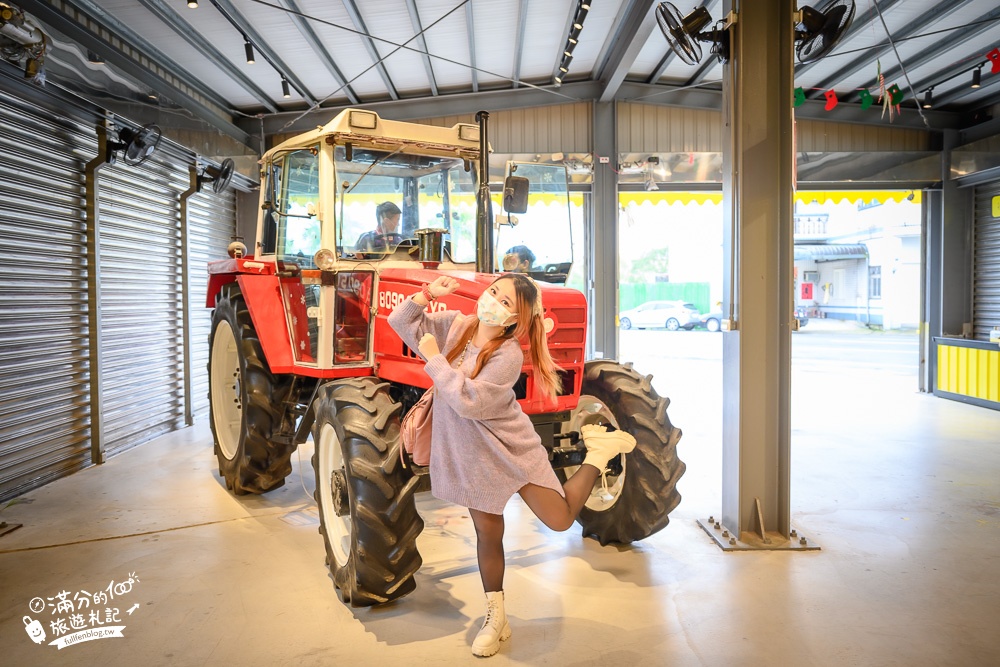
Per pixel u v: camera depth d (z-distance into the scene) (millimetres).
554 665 2203
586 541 3396
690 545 3312
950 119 7938
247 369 3930
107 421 5160
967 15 5574
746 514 3383
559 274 3703
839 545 3273
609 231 7844
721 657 2244
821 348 14922
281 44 5797
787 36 3264
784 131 3305
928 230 8219
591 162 7852
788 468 3328
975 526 3527
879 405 7465
